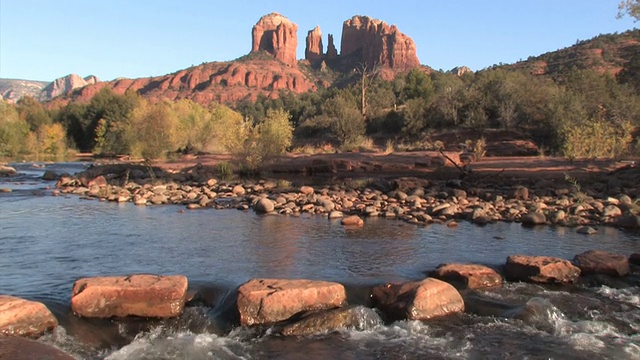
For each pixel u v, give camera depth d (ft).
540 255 23.71
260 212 36.88
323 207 37.96
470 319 16.48
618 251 24.70
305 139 163.84
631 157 69.51
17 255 22.98
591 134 75.25
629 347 14.55
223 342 14.62
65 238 26.96
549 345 14.66
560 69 258.98
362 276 19.89
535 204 37.09
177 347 14.20
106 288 16.02
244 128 74.49
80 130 204.95
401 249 24.75
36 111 210.59
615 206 35.27
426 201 41.42
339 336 15.16
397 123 147.23
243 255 23.20
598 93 116.57
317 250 24.34
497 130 114.42
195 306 16.90
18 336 13.53
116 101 198.18
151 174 63.98
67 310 16.05
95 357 13.65
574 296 18.54
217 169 73.67
